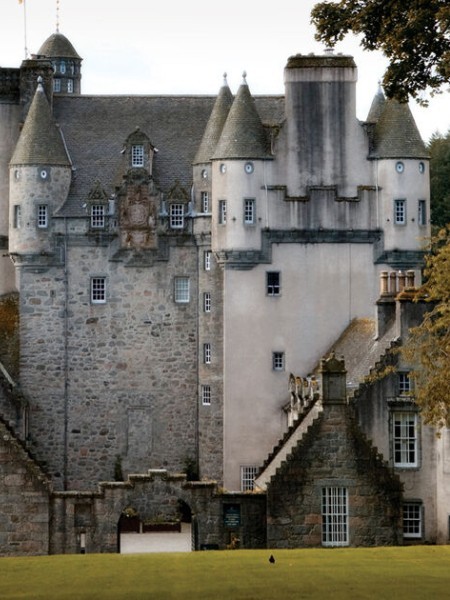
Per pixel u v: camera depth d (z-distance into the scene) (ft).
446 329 267.59
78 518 261.44
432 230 503.61
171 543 320.09
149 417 395.14
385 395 273.95
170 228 397.19
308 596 187.21
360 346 315.78
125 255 397.39
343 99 382.42
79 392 396.57
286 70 382.22
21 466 260.42
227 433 375.45
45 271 398.21
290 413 355.77
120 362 396.78
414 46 236.63
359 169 382.22
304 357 377.71
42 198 398.42
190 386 395.75
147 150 400.26
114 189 400.06
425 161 384.88
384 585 193.77
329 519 261.24
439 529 272.72
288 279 379.14
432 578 199.00
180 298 397.39
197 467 393.29
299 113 382.01
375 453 261.24
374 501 261.03
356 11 242.78
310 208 379.76
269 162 380.58
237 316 378.32
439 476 272.92
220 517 262.67
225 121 396.37
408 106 387.75
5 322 406.00
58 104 415.44
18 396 372.99
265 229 379.14
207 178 396.37
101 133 410.72
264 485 277.85
